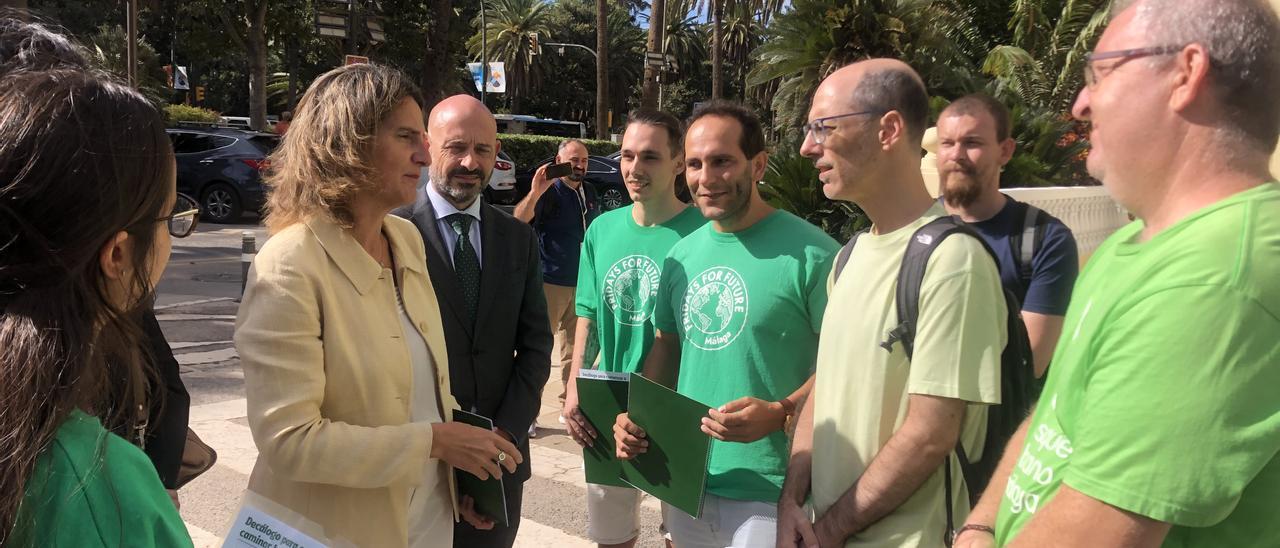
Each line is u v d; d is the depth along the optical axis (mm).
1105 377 1174
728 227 2664
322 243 2027
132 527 1013
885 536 1916
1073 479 1196
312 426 1898
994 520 1641
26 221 969
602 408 2705
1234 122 1168
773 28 13758
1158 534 1124
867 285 1990
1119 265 1258
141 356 1184
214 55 33625
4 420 938
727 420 2314
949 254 1858
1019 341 1979
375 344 2057
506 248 2924
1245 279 1072
